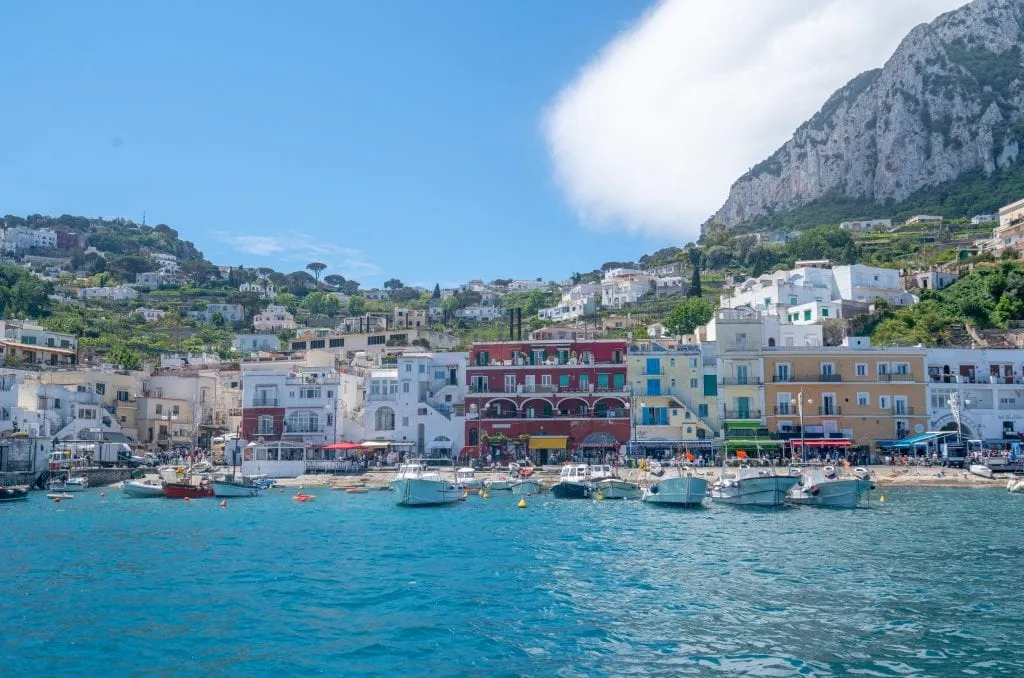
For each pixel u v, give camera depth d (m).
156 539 53.97
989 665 26.50
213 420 134.75
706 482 74.19
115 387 124.50
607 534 55.41
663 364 108.44
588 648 28.89
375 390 112.75
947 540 50.75
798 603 34.72
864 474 88.19
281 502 79.44
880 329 131.50
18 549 49.81
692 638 29.91
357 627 31.81
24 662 27.75
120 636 30.69
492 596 36.81
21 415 104.88
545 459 105.88
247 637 30.53
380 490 91.50
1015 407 104.12
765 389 105.94
